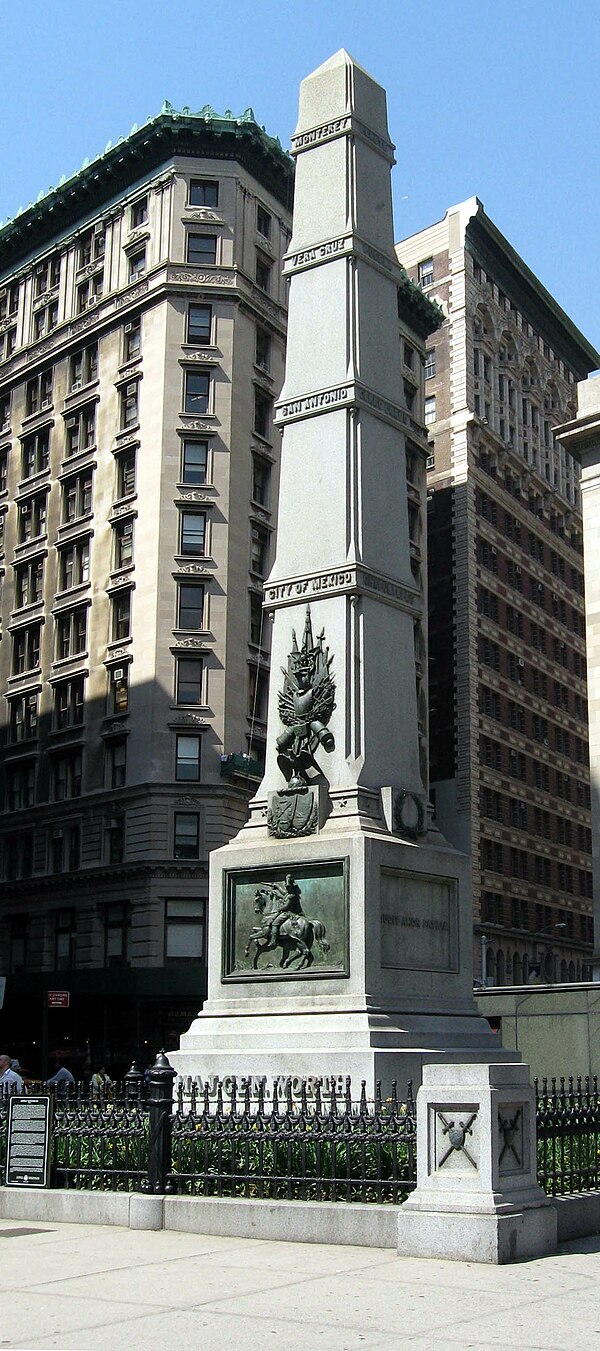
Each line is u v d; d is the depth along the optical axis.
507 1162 12.34
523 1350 8.56
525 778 78.62
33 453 65.44
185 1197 14.21
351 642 19.86
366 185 22.44
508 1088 12.45
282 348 61.44
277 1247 12.86
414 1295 10.38
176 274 58.31
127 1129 15.29
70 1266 12.02
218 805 53.50
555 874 80.94
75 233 64.12
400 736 20.25
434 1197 12.30
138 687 55.09
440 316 73.56
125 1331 9.28
